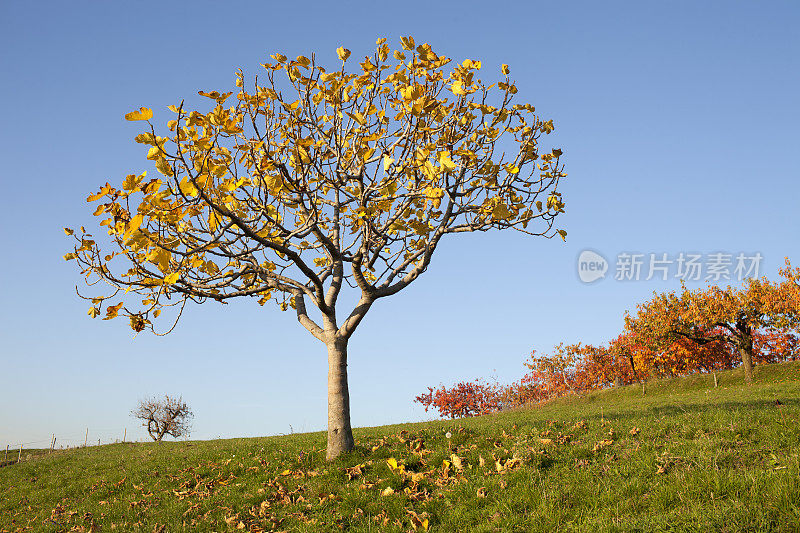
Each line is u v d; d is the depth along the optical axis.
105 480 15.62
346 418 11.90
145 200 7.41
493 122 10.75
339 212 12.65
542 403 40.69
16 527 12.68
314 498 9.82
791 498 6.07
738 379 33.69
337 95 9.52
